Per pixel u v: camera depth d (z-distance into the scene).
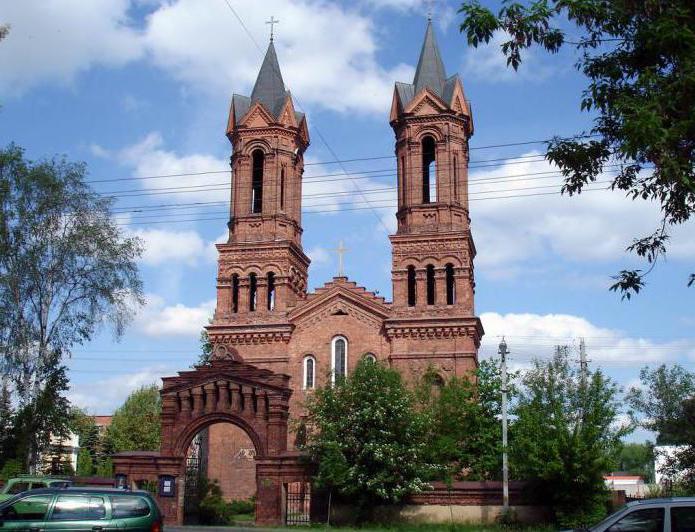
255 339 66.00
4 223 51.44
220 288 67.50
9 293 51.12
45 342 52.53
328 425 47.38
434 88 68.19
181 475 48.88
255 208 70.69
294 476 47.50
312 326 65.62
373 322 64.56
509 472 51.38
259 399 49.06
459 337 62.47
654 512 18.14
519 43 20.28
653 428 54.34
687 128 17.97
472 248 67.56
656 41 18.61
